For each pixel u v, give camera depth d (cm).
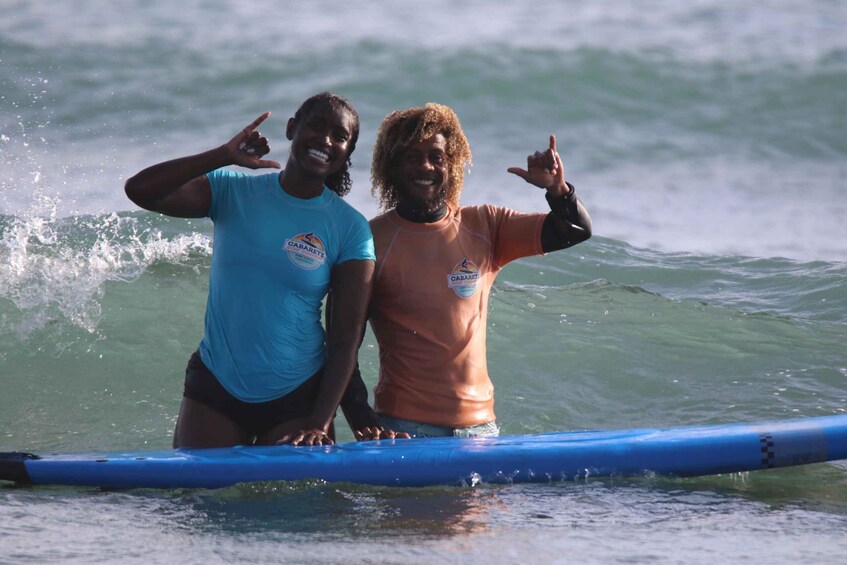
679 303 2678
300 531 1330
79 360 2272
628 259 3145
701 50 6338
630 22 6919
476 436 1639
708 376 2280
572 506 1458
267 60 6078
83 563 1198
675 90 5878
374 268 1611
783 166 5216
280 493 1485
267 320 1543
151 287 2600
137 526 1340
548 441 1612
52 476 1508
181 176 1498
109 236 2892
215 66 6009
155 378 2230
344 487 1513
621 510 1445
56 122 5259
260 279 1540
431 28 6644
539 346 2408
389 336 1653
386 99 5716
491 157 5128
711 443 1608
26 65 5966
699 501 1497
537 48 6156
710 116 5700
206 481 1501
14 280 2572
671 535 1338
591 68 5991
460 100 5747
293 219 1551
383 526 1353
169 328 2427
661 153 5319
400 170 1644
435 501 1466
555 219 1661
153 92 5675
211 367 1570
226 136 5159
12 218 3031
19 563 1190
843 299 2775
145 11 7156
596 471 1591
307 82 5831
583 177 4978
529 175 1617
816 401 2117
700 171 5100
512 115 5647
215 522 1361
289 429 1594
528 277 2945
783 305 2762
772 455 1603
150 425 2008
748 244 3947
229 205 1566
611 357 2359
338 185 1678
